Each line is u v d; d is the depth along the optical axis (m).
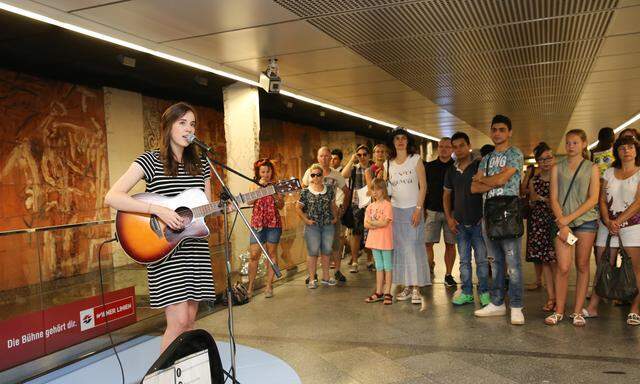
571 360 3.80
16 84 8.12
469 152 5.59
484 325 4.83
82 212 9.20
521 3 4.95
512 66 7.70
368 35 5.84
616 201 4.69
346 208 7.77
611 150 5.60
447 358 3.97
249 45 6.18
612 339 4.25
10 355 3.75
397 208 5.80
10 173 7.98
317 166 6.81
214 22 5.25
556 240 4.77
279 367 3.89
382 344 4.39
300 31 5.64
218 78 9.69
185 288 2.98
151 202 2.95
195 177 3.16
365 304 5.91
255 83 8.06
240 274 6.66
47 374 3.89
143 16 5.04
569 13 5.28
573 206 4.66
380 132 20.66
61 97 8.91
